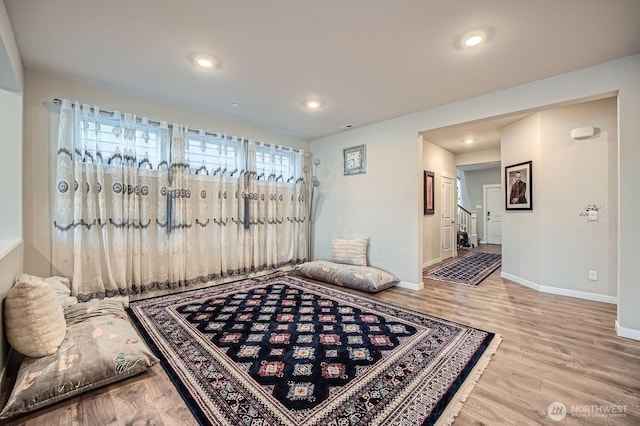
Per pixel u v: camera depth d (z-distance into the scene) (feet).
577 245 11.53
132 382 5.57
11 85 7.70
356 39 7.09
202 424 4.51
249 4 5.87
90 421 4.55
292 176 16.31
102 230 9.78
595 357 6.64
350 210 15.31
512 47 7.39
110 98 10.15
